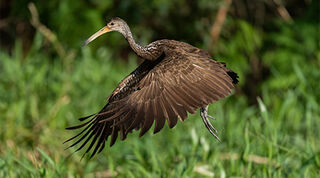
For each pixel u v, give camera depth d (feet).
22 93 45.44
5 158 36.63
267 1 60.64
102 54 53.72
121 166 37.40
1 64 51.78
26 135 41.50
